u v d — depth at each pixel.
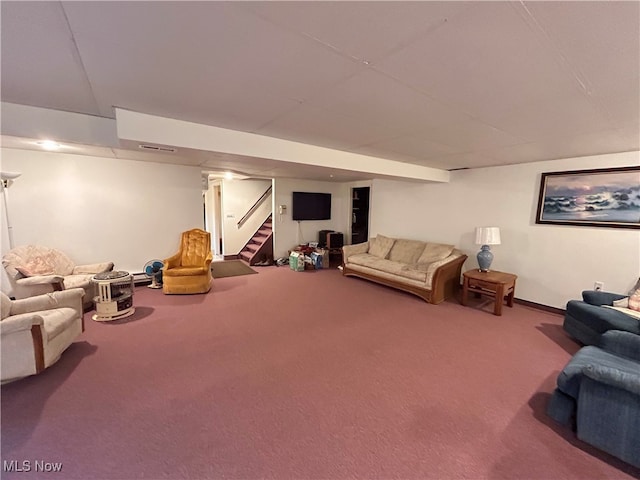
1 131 2.12
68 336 2.49
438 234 5.11
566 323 3.05
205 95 1.84
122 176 4.41
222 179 7.13
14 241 3.75
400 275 4.49
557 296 3.75
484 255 4.03
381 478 1.45
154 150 2.55
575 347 2.82
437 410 1.93
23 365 2.06
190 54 1.35
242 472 1.46
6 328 1.98
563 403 1.77
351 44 1.25
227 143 2.59
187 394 2.04
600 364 1.64
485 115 2.09
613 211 3.28
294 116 2.21
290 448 1.61
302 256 6.21
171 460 1.52
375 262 5.10
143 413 1.84
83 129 2.37
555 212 3.70
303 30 1.15
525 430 1.77
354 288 4.84
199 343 2.79
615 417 1.53
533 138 2.69
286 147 2.97
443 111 2.03
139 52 1.34
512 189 4.11
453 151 3.31
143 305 3.83
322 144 3.12
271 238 6.88
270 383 2.19
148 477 1.42
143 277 4.71
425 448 1.63
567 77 1.50
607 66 1.38
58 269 3.67
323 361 2.51
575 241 3.58
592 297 3.10
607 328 2.50
